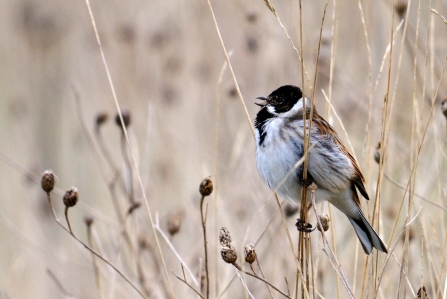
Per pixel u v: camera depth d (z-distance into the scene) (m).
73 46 17.97
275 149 8.57
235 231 11.68
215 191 9.02
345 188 8.69
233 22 16.06
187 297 10.57
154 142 14.59
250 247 7.27
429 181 10.65
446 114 8.80
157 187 13.70
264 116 8.94
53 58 17.81
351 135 12.16
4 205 14.92
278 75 13.90
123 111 10.09
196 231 12.09
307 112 8.69
